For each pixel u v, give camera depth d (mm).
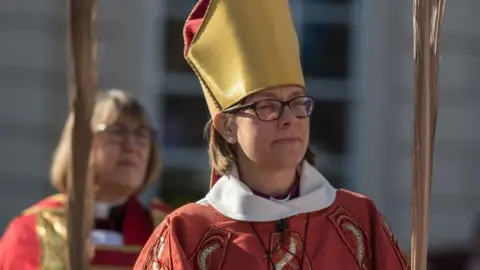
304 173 6887
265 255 6605
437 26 6770
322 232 6785
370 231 6941
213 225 6652
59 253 9844
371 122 16000
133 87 15602
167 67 15859
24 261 9828
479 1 15906
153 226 10336
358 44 16094
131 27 15602
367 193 15961
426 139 6805
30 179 15383
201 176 15945
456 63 15914
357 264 6777
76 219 6742
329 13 16203
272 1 6859
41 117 15422
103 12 15508
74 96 6637
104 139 9969
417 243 6816
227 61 6770
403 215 15891
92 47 6594
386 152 15992
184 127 15938
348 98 16141
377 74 16031
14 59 15383
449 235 15828
